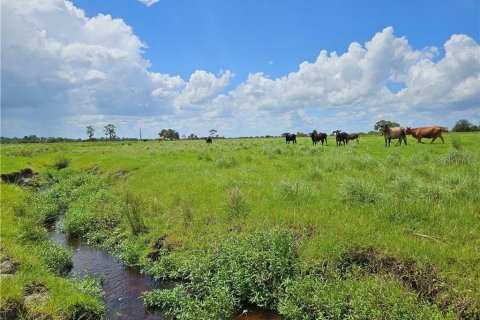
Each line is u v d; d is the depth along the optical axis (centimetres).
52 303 667
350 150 2473
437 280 611
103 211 1373
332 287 644
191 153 3203
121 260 1016
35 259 877
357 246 732
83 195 1764
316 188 1222
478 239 712
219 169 1892
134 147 5288
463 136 3847
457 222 791
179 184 1538
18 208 1373
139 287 853
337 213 924
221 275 762
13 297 629
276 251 741
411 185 1066
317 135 3659
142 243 1038
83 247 1162
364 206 961
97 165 2736
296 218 918
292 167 1784
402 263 661
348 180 1113
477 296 550
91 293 777
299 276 693
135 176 1956
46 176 2636
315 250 740
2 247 897
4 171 2366
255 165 1933
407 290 607
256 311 700
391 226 811
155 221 1151
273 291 704
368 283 613
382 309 564
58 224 1438
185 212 1081
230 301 693
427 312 534
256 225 925
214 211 1092
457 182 1076
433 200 960
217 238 918
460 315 547
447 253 661
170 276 859
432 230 777
